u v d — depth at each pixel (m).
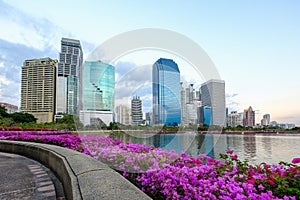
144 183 2.91
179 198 2.45
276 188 2.33
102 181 2.34
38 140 9.61
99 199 1.83
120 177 2.52
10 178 4.46
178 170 2.81
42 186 3.88
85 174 2.69
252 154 10.66
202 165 3.08
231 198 2.19
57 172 4.56
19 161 6.68
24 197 3.31
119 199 1.81
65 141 8.20
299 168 2.72
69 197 2.81
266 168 3.02
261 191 2.35
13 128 17.95
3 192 3.55
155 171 2.90
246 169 3.06
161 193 2.75
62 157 4.29
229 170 3.01
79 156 4.21
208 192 2.29
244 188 2.29
